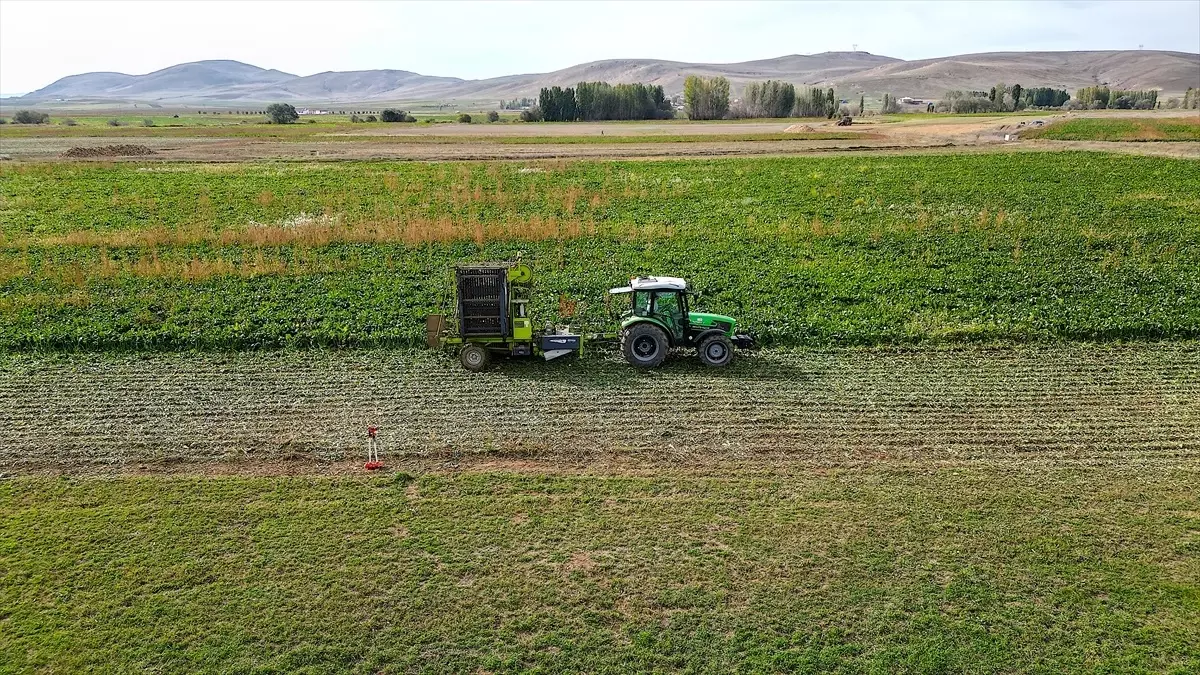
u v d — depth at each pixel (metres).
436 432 16.73
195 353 20.84
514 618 11.18
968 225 34.28
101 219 37.44
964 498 14.12
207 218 37.72
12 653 10.37
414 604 11.41
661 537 13.02
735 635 10.85
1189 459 15.46
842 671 10.24
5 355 20.48
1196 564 12.21
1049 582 11.85
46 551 12.47
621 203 41.22
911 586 11.78
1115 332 21.75
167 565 12.20
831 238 32.62
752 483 14.67
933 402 18.06
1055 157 55.06
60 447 15.93
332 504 13.91
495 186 47.09
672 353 20.95
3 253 30.78
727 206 40.00
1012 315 23.11
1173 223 34.19
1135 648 10.56
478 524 13.36
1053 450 15.91
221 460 15.56
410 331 21.86
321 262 29.17
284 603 11.41
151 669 10.20
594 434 16.67
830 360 20.55
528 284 21.38
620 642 10.76
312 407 17.88
